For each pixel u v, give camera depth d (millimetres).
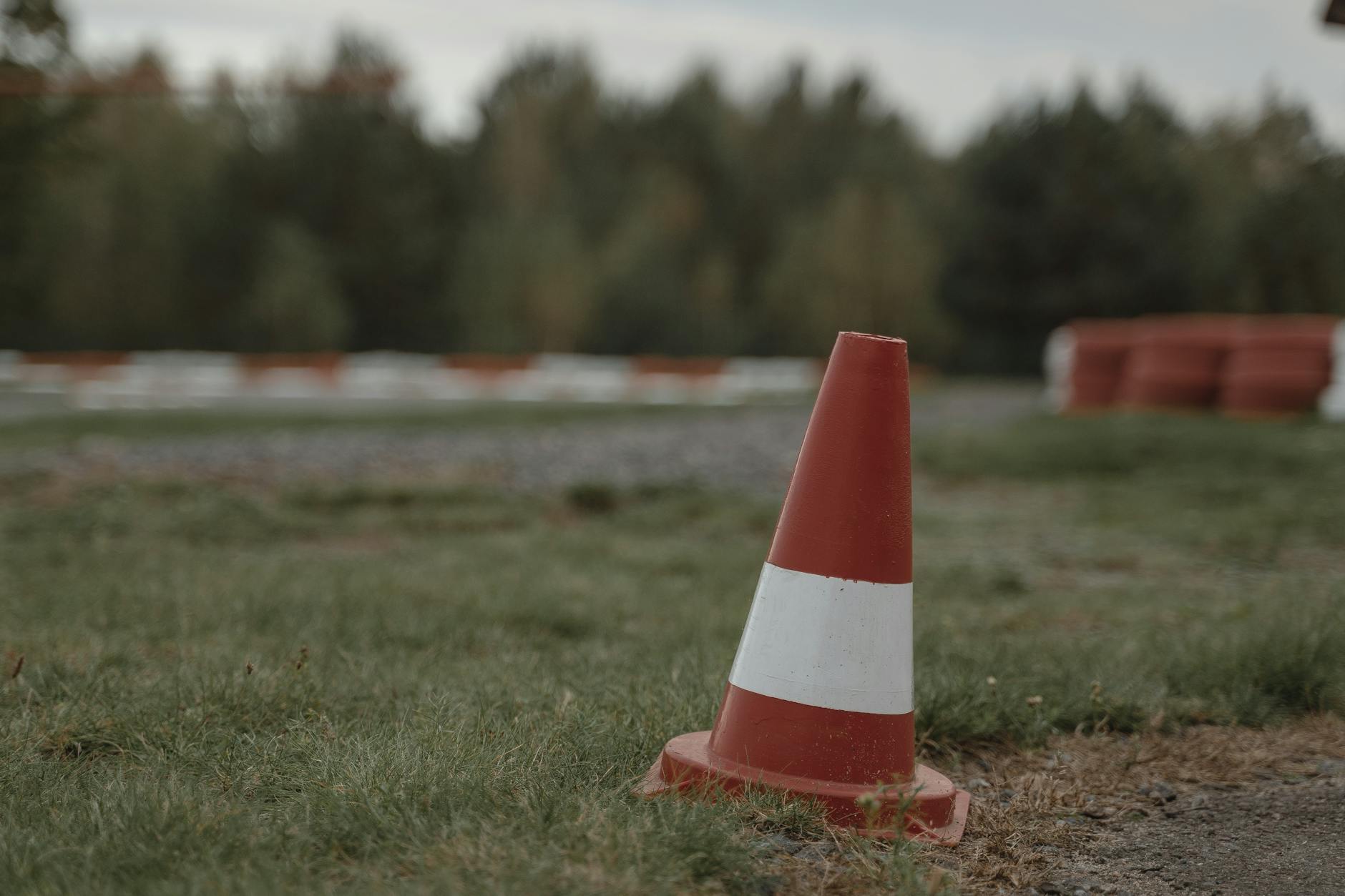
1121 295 47312
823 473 3057
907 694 3068
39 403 24562
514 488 11867
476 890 2326
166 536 8641
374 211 53000
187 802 2797
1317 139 55281
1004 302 48750
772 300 57812
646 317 55406
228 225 50656
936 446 14625
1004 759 3797
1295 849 3070
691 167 65000
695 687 4047
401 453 14828
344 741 3326
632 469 13688
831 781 2982
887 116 71188
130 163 49656
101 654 4504
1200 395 17906
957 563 7645
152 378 31922
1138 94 54375
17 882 2424
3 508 9547
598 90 68000
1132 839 3139
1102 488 12031
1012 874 2836
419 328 54031
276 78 51031
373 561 7602
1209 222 55469
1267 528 9133
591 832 2600
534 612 5863
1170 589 6926
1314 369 16672
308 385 32406
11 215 33156
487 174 60156
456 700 3879
